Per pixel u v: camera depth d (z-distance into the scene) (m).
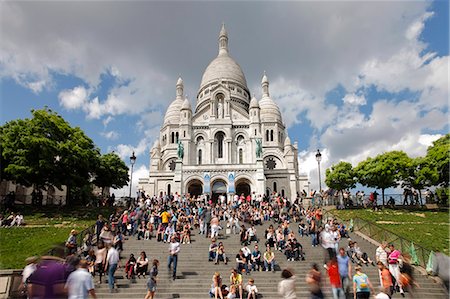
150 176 72.38
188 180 59.81
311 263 23.06
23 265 21.92
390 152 47.12
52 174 41.81
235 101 88.75
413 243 22.78
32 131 40.81
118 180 61.22
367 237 28.77
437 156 42.19
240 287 18.03
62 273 9.10
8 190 50.06
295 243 24.17
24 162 39.03
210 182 59.47
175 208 39.94
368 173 47.12
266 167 79.00
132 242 27.81
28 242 27.89
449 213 37.88
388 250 21.78
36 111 41.94
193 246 27.05
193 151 72.94
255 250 22.64
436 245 27.03
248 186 65.69
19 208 40.91
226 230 31.47
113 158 62.16
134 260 20.78
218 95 77.44
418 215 38.00
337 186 52.22
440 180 42.94
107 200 47.50
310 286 11.45
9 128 42.12
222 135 74.12
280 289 12.02
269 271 22.00
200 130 74.12
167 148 80.62
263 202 44.03
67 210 41.34
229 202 48.00
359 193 45.34
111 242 21.91
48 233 31.14
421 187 45.06
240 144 73.81
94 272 20.31
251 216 35.84
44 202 55.12
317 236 26.80
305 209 44.03
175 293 18.66
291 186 71.12
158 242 27.86
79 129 47.22
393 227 32.75
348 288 14.51
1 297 17.83
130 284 19.48
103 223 26.97
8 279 18.25
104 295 18.00
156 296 18.31
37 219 36.78
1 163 39.31
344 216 38.69
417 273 20.86
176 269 21.91
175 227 29.81
